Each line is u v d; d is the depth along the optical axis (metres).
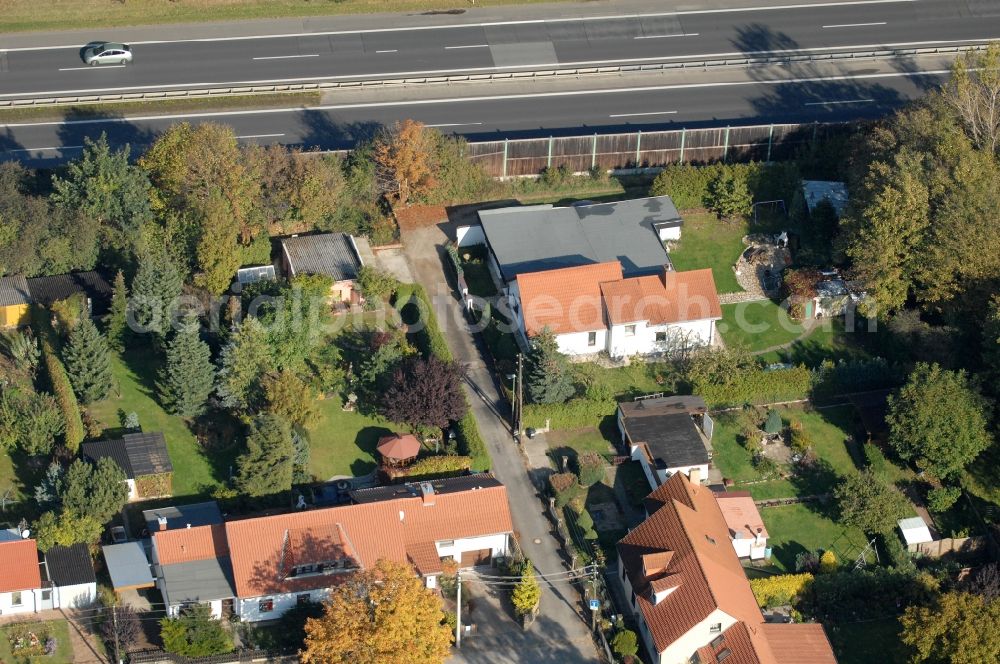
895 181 152.00
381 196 166.88
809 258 162.50
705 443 147.75
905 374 152.62
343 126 176.50
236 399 143.38
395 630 119.25
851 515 141.88
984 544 142.75
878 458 147.38
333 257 157.88
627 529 140.12
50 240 154.38
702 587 127.50
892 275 152.25
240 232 157.12
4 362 145.50
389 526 132.88
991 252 149.25
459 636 129.50
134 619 126.69
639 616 131.88
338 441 144.38
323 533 130.62
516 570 135.12
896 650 133.38
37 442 137.88
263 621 129.75
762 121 179.75
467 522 134.38
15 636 126.56
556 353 147.38
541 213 164.50
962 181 152.00
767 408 151.75
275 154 159.62
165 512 135.62
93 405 144.62
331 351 151.00
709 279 154.50
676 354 154.62
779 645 127.94
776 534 141.75
